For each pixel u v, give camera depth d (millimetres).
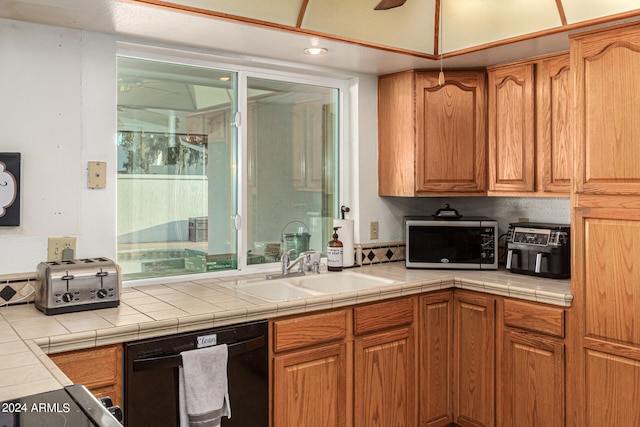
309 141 3383
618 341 2393
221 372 2148
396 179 3412
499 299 2832
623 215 2363
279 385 2369
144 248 2768
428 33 2906
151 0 2129
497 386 2857
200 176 2947
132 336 1980
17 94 2324
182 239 2889
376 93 3506
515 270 3086
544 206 3291
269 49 2830
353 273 3162
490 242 3209
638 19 2307
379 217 3561
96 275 2221
